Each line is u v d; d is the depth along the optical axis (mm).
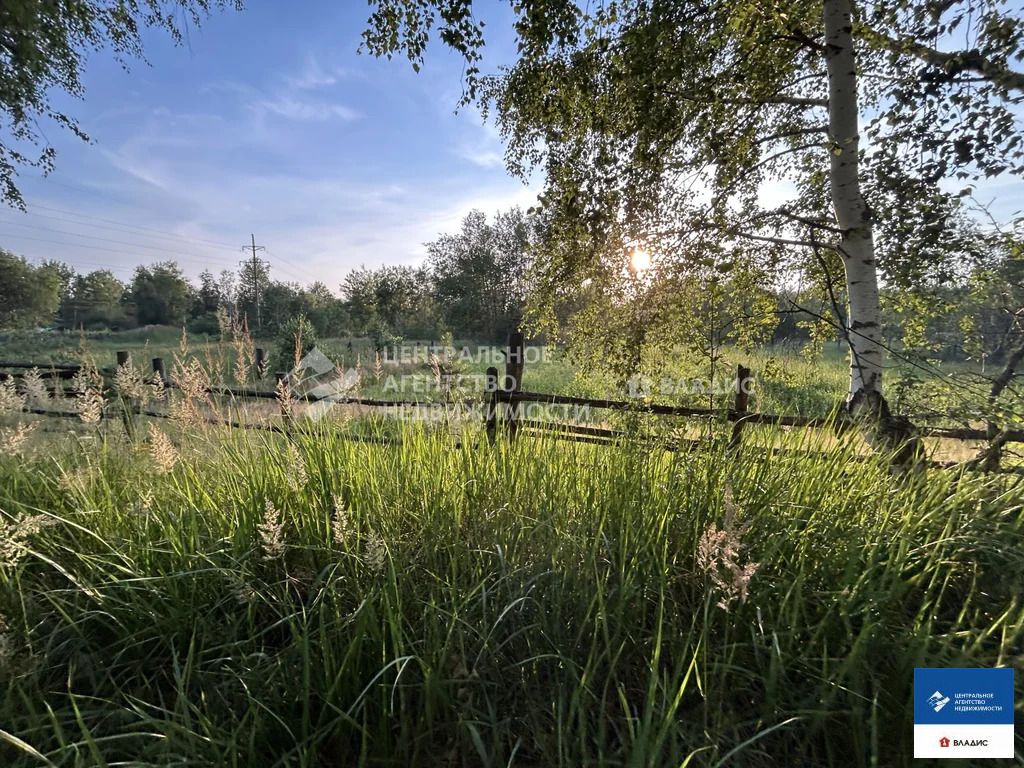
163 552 2061
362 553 2008
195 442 2957
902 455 3074
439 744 1489
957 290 3938
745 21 3227
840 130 3527
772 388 4582
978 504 2373
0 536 1781
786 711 1483
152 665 1784
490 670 1633
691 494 2348
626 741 1372
